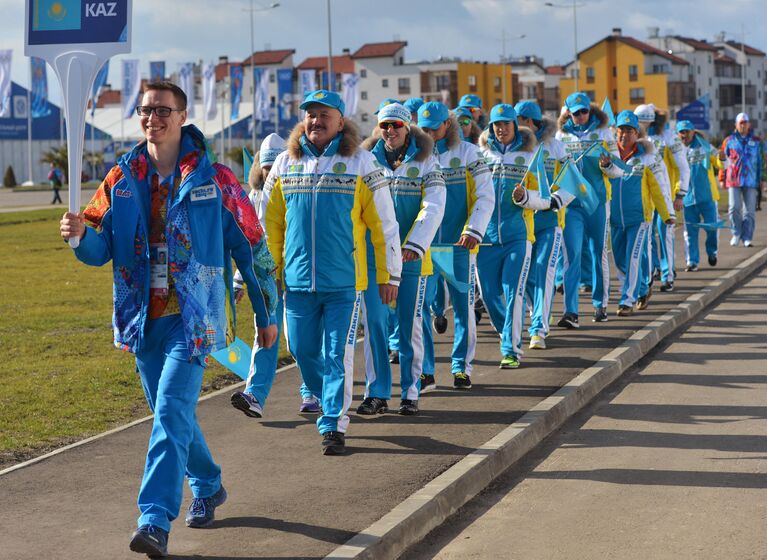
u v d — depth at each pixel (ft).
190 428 20.89
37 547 21.65
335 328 28.81
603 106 56.95
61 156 333.62
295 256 29.01
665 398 36.24
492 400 34.32
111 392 38.42
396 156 33.91
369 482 25.77
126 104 278.67
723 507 24.70
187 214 20.97
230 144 324.80
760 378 39.01
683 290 59.93
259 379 31.60
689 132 69.15
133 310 21.17
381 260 29.60
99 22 21.06
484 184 35.73
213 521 22.99
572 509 24.99
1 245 111.14
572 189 42.91
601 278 50.03
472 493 26.18
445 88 492.13
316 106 28.78
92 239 20.85
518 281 39.50
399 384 38.22
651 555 21.84
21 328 54.70
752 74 570.87
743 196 82.89
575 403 34.83
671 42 516.32
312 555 20.92
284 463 27.76
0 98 293.02
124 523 23.16
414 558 22.29
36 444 31.12
